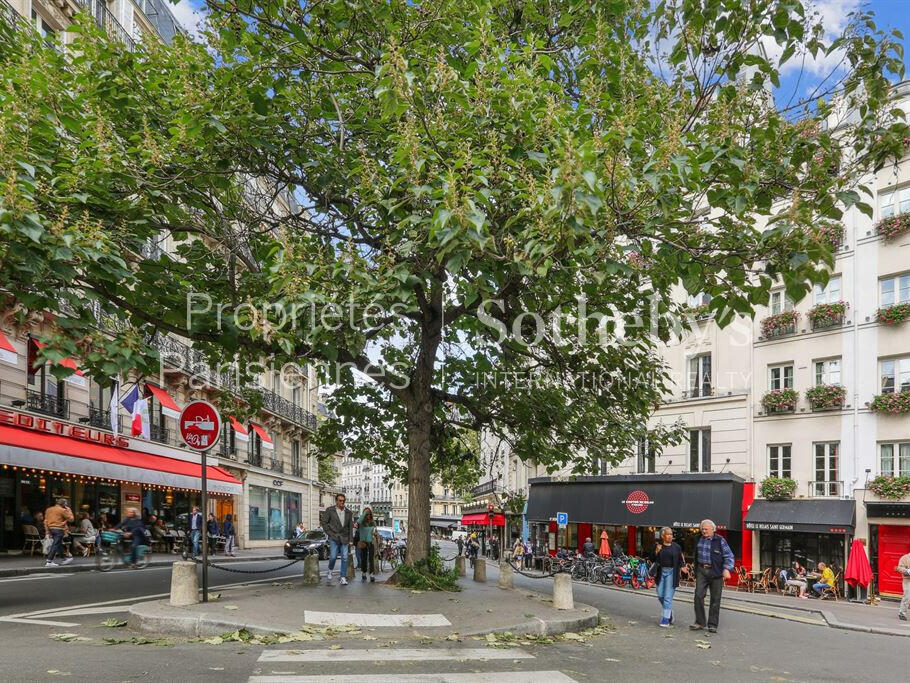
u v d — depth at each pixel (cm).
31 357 2186
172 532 2798
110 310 927
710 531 1148
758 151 870
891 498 2378
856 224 2617
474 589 1261
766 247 832
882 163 840
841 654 975
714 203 838
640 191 755
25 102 939
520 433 1630
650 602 1689
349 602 987
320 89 1137
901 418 2419
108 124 997
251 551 3550
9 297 938
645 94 943
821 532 2500
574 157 648
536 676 630
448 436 1725
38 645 705
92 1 2450
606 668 708
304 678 582
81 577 1565
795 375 2739
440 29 995
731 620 1359
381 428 1739
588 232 707
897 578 2355
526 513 3469
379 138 1116
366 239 1177
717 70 864
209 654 674
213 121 954
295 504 4856
